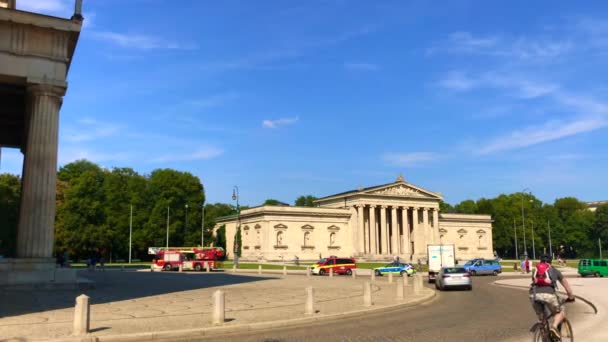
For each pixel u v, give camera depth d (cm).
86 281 2798
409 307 2192
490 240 12950
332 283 3647
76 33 2856
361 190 11300
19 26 2736
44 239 2641
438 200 11925
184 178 9962
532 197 14712
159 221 9462
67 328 1442
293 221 10525
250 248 10725
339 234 11044
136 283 3400
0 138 3738
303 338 1356
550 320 1234
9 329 1423
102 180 10425
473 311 2025
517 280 4359
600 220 14112
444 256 5334
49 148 2708
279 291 2822
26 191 2650
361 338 1352
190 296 2459
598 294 2627
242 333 1459
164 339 1353
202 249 6425
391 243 11812
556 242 14325
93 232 8531
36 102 2731
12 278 2555
